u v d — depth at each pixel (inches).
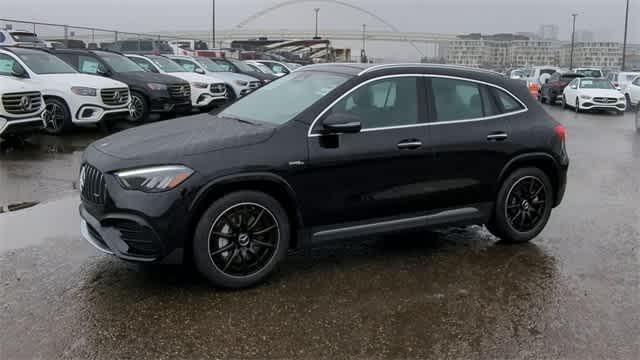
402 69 202.1
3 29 1021.2
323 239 187.9
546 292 181.3
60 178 322.3
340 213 187.9
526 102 225.0
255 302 168.7
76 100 476.7
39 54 503.2
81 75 506.6
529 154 219.8
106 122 539.8
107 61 589.6
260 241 178.2
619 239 236.7
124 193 162.6
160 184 162.6
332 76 203.2
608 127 709.3
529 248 223.8
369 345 146.0
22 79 474.3
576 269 201.9
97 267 191.8
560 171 228.5
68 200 276.8
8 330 147.9
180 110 613.6
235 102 221.9
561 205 293.9
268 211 176.9
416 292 178.7
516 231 224.7
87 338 145.3
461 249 221.0
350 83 192.4
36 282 178.1
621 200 307.6
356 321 158.6
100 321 154.3
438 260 207.8
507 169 217.0
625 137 597.6
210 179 166.6
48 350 139.3
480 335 152.6
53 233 225.8
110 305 163.9
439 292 179.2
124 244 165.8
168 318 157.0
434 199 203.6
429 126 201.2
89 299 167.3
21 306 161.5
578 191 329.7
